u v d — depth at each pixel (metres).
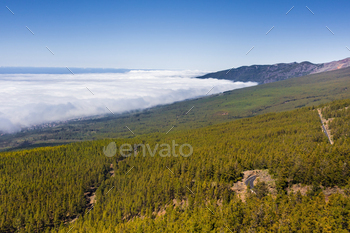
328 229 50.56
